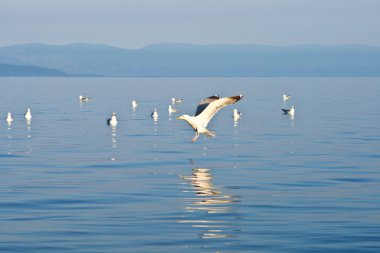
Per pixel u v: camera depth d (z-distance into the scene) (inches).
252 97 4854.8
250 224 781.9
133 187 1034.7
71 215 829.2
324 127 2224.4
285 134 1969.7
